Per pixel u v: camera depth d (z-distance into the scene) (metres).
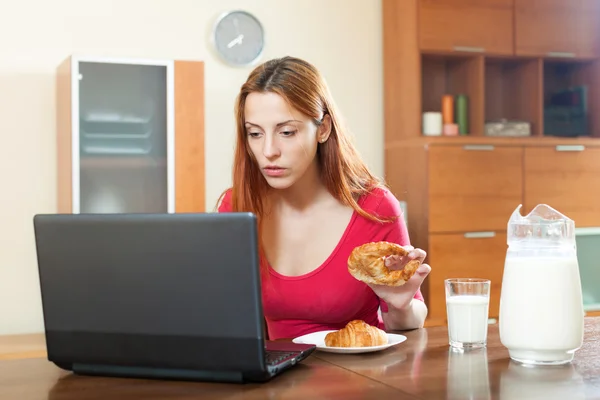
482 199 3.82
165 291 1.17
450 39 3.85
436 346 1.48
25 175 3.55
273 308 1.83
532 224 1.31
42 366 1.35
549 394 1.10
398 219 1.88
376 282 1.51
